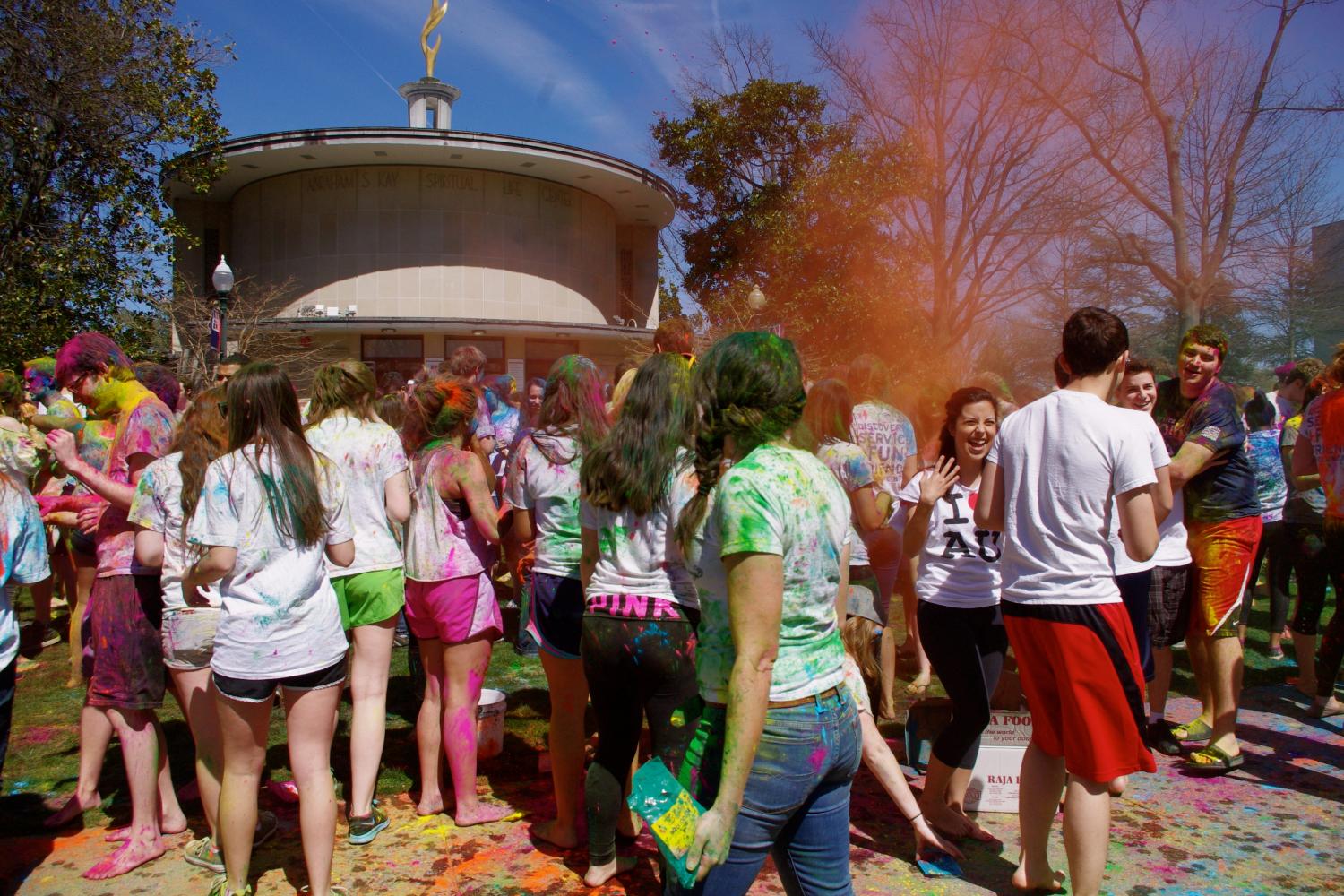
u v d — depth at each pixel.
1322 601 5.43
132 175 18.11
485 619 3.92
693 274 22.92
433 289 23.16
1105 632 2.90
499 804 4.07
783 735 2.15
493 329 22.97
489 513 3.77
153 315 20.16
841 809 2.30
